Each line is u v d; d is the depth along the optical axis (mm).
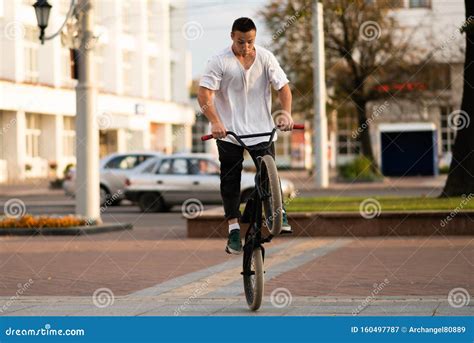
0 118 75188
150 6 97375
